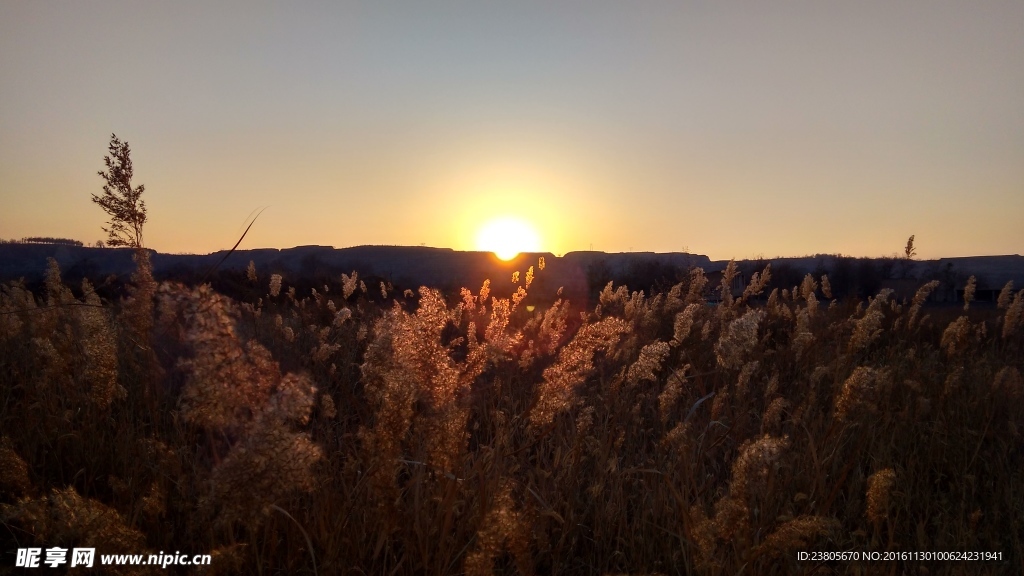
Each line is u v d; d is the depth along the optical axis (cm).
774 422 440
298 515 302
